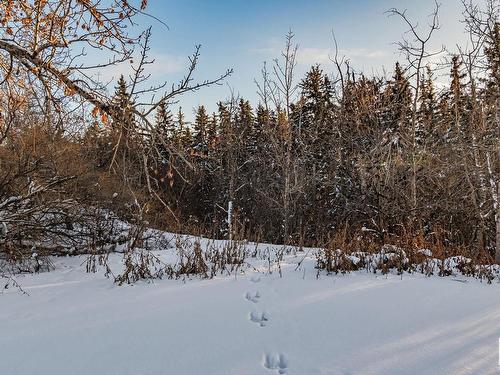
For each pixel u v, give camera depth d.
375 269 7.13
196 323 4.52
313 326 4.44
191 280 6.66
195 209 22.55
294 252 9.52
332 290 5.85
